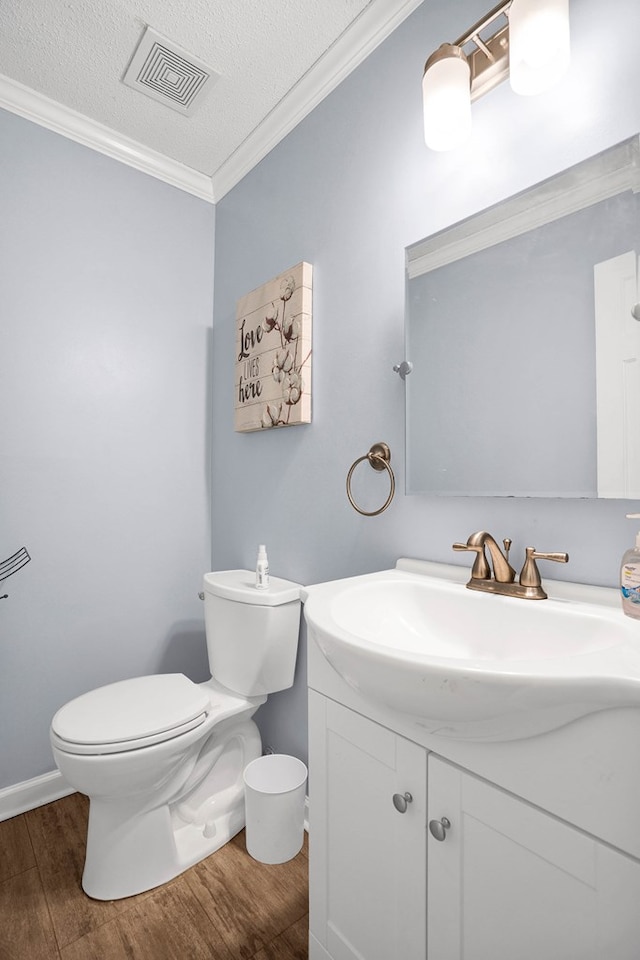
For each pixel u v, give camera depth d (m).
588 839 0.56
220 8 1.33
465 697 0.58
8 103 1.63
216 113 1.74
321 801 0.95
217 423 2.12
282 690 1.59
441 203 1.19
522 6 0.88
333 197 1.52
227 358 2.06
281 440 1.72
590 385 0.91
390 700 0.67
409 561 1.21
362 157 1.42
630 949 0.52
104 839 1.25
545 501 0.98
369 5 1.33
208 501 2.14
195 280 2.12
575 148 0.94
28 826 1.53
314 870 0.97
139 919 1.17
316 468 1.56
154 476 1.98
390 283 1.32
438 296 1.17
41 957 1.08
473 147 1.12
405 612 1.05
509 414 1.04
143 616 1.94
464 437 1.12
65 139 1.77
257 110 1.72
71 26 1.40
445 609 0.99
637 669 0.55
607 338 0.89
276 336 1.68
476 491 1.09
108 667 1.84
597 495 0.90
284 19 1.37
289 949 1.10
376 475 1.35
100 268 1.85
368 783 0.85
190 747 1.34
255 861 1.37
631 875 0.52
